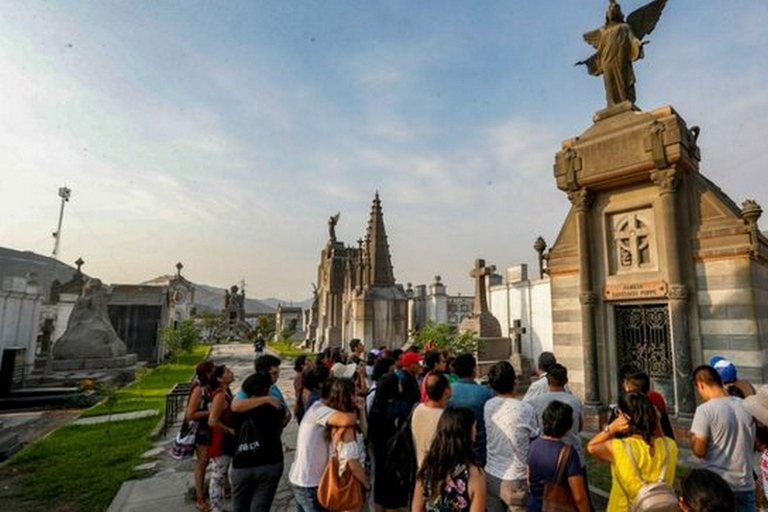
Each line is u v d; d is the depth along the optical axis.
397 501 4.33
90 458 8.39
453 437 3.03
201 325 62.41
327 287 38.03
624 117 9.76
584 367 9.88
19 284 19.70
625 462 3.12
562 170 10.47
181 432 6.05
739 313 8.05
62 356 21.81
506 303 20.77
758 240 8.14
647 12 10.50
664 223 8.83
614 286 9.66
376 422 4.75
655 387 9.12
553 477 3.28
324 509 4.03
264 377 4.74
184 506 6.08
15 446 9.57
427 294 28.47
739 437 4.00
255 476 4.38
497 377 4.34
